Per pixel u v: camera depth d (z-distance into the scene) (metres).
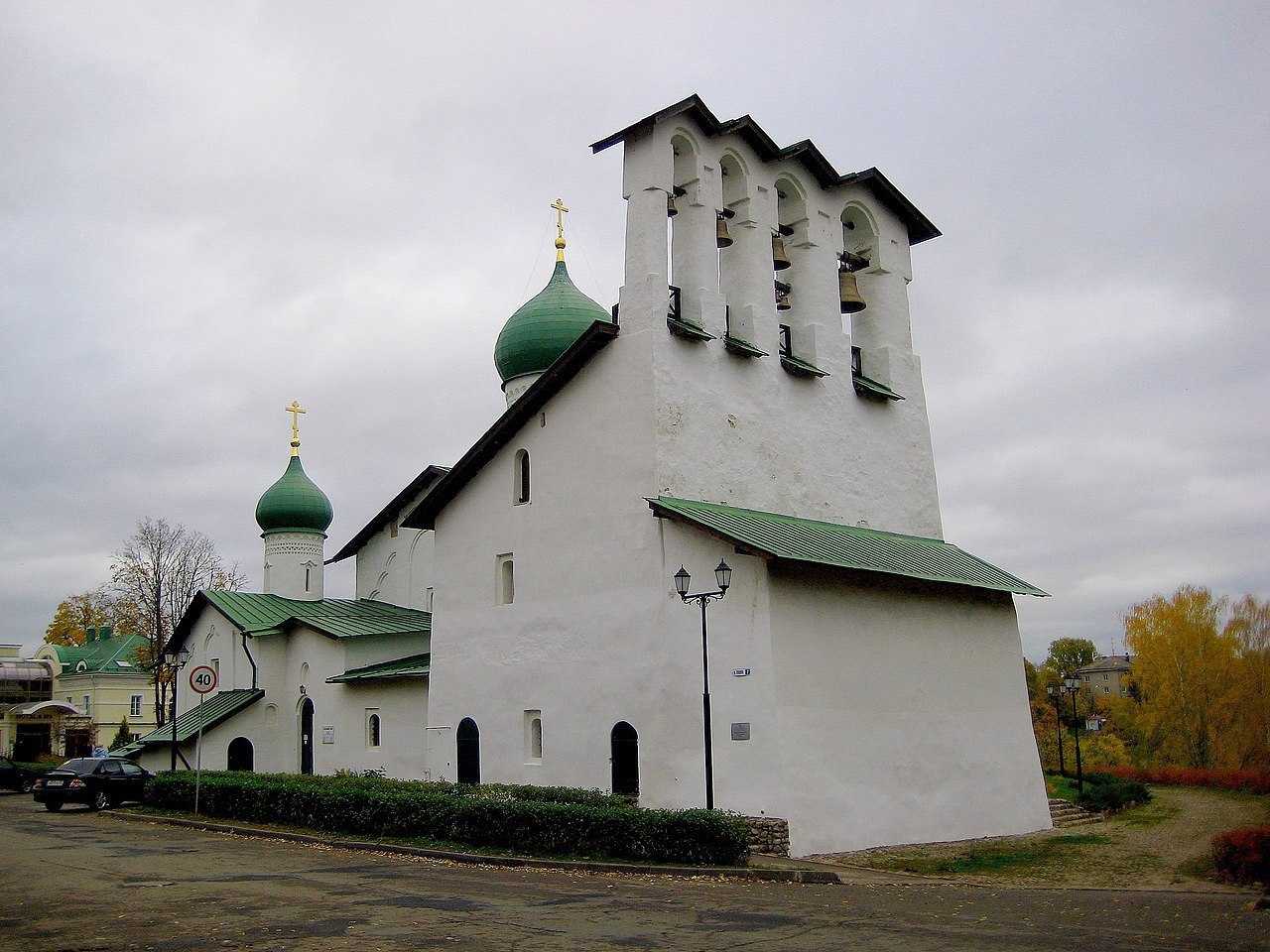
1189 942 11.59
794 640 22.19
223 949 10.93
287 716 37.75
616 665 24.36
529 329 36.03
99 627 84.94
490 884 15.91
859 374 30.47
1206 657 61.28
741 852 17.64
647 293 24.95
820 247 28.86
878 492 29.03
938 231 31.88
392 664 34.84
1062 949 11.09
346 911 13.24
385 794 21.66
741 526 23.20
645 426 24.44
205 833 24.12
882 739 23.64
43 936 11.65
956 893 15.87
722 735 22.11
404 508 40.25
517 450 27.92
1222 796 35.94
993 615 28.00
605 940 11.43
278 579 45.31
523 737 26.33
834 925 12.52
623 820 17.94
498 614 27.59
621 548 24.67
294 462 46.53
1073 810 29.64
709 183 26.56
